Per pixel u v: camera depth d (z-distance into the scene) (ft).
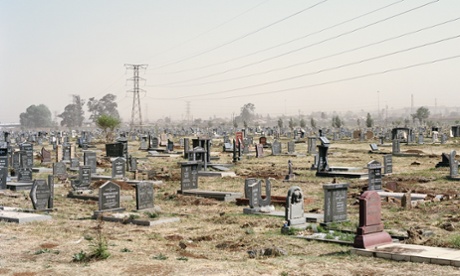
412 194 97.91
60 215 79.97
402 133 309.22
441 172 141.90
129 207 87.20
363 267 46.68
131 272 44.37
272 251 52.85
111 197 79.71
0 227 67.77
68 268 45.73
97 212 77.71
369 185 104.78
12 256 50.83
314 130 469.57
